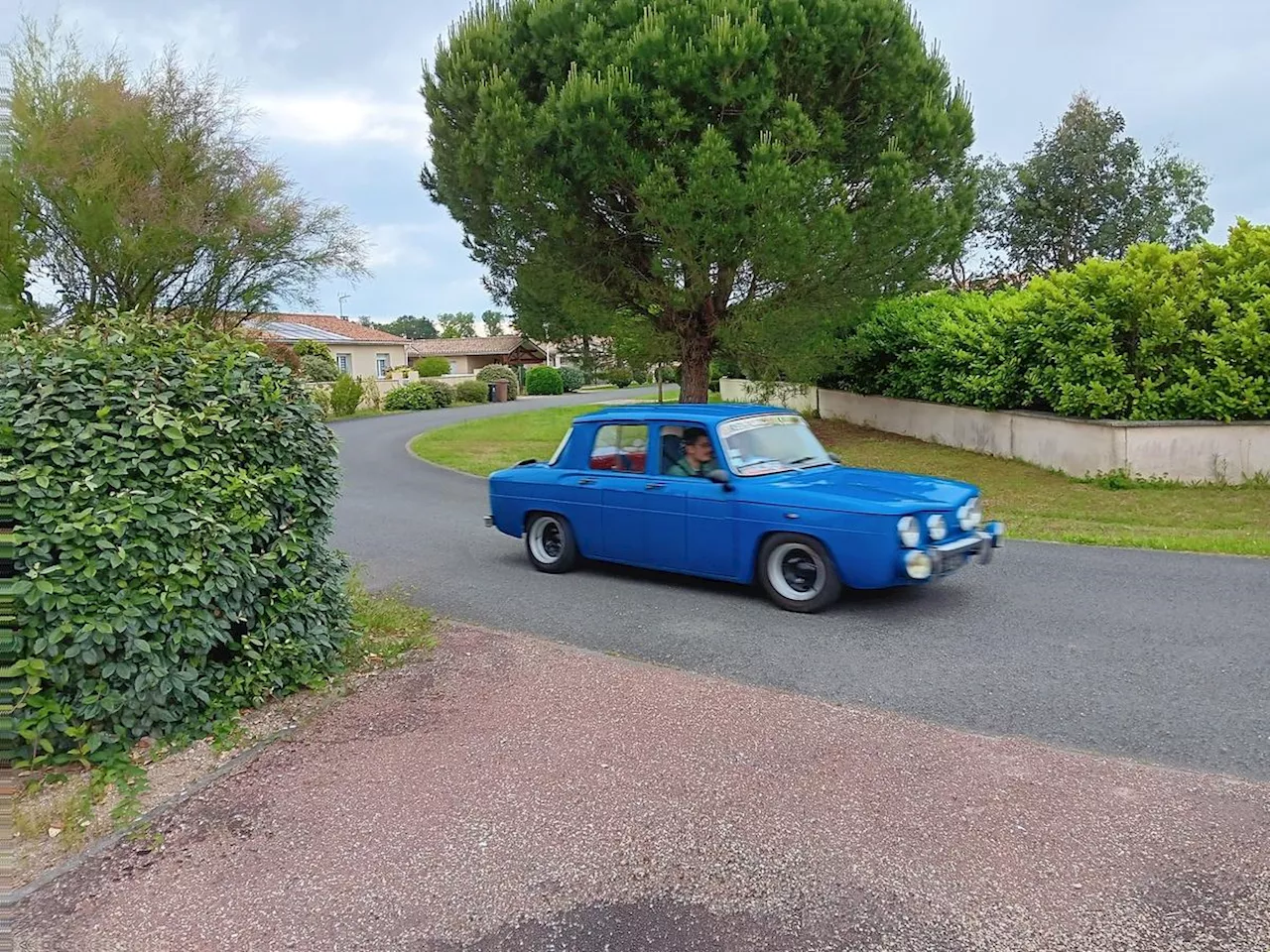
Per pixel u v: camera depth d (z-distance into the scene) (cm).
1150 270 1259
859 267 1368
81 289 2261
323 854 327
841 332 1809
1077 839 319
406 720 448
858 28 1278
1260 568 769
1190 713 439
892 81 1324
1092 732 417
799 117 1223
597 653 554
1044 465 1405
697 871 308
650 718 443
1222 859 304
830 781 370
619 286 1528
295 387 495
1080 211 2469
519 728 435
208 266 2423
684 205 1220
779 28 1245
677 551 711
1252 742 402
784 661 534
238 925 286
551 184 1320
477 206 1503
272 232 2445
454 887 304
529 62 1410
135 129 2197
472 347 6888
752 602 682
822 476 699
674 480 714
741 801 355
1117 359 1252
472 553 908
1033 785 361
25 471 373
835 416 2231
